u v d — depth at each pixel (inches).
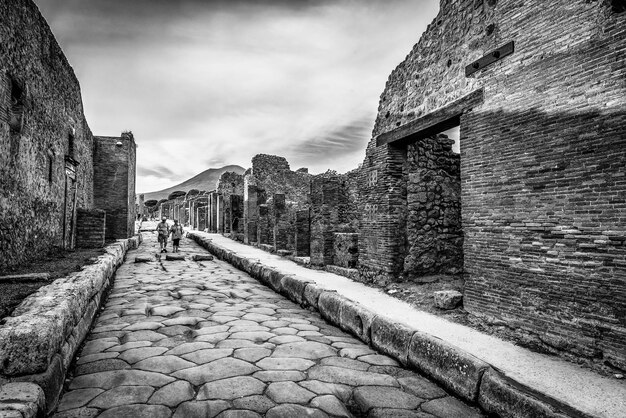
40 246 357.4
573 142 188.4
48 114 384.2
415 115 311.9
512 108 220.1
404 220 349.4
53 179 405.1
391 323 188.9
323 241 456.8
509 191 219.5
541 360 178.1
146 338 197.5
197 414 121.9
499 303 221.9
